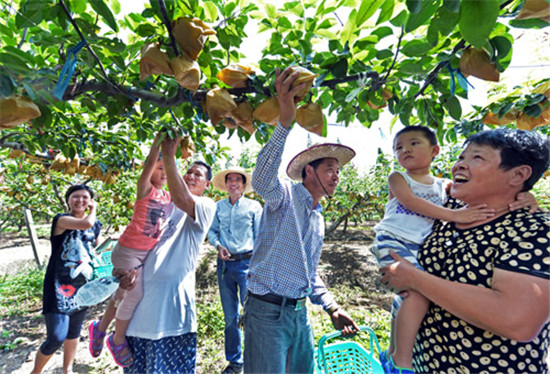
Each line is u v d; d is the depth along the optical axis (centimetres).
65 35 104
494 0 77
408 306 121
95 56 109
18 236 1540
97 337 239
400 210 156
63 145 229
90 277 272
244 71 125
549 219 97
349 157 190
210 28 106
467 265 107
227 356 303
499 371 99
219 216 352
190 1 108
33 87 103
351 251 871
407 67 111
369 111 159
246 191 376
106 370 310
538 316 86
